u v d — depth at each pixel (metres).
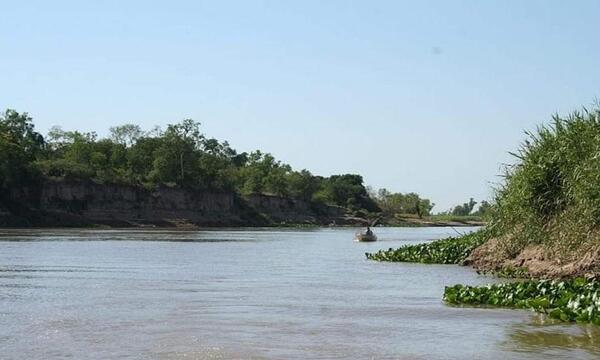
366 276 25.95
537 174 24.30
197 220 123.94
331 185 174.62
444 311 16.36
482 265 27.95
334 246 55.59
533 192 24.41
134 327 14.17
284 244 58.69
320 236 82.50
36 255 38.50
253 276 26.36
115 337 13.06
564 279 20.56
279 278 25.41
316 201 157.62
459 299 17.81
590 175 20.97
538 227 24.23
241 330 13.81
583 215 21.19
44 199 104.00
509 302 17.12
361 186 185.00
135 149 133.88
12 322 14.83
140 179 124.75
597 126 22.95
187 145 131.00
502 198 27.06
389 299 18.73
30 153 116.00
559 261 21.78
